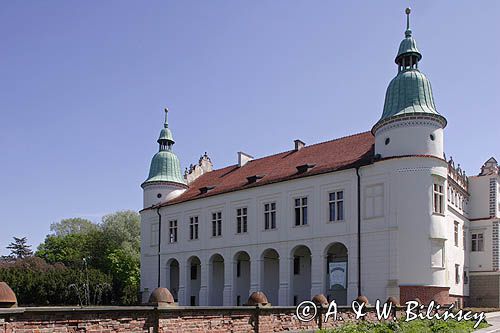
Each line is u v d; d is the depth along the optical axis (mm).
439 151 36156
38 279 55812
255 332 15070
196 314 13219
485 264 45719
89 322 10922
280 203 42219
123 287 60250
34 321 10039
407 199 34875
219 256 47938
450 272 39062
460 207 44500
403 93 37344
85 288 57312
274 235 42156
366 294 35625
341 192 38469
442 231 34875
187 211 50656
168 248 52125
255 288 42781
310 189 40344
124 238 83625
